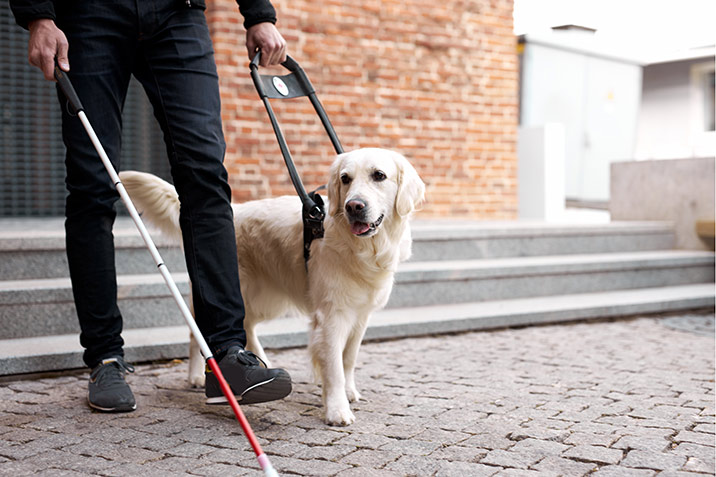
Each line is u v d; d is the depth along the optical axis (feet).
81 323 9.36
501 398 9.98
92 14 8.85
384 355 12.98
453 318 15.14
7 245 13.23
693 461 7.38
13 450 7.59
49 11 8.52
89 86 8.86
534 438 8.16
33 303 12.34
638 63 41.14
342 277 8.96
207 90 9.14
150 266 14.76
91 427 8.44
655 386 10.74
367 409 9.40
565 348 13.76
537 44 36.40
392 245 9.07
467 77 26.94
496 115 27.71
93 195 9.06
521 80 36.09
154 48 9.07
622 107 40.70
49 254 13.69
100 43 8.87
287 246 9.72
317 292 9.09
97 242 9.22
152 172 24.06
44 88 24.26
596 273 19.45
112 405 9.00
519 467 7.19
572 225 20.85
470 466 7.21
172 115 8.95
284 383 8.21
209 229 8.86
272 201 10.34
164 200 10.08
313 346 9.02
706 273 21.90
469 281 17.30
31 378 10.94
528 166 30.01
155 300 13.44
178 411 9.17
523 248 19.81
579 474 7.00
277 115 23.04
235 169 22.34
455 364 12.25
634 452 7.66
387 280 9.32
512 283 17.99
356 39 24.49
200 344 7.34
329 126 9.87
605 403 9.74
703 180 22.65
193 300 8.86
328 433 8.32
